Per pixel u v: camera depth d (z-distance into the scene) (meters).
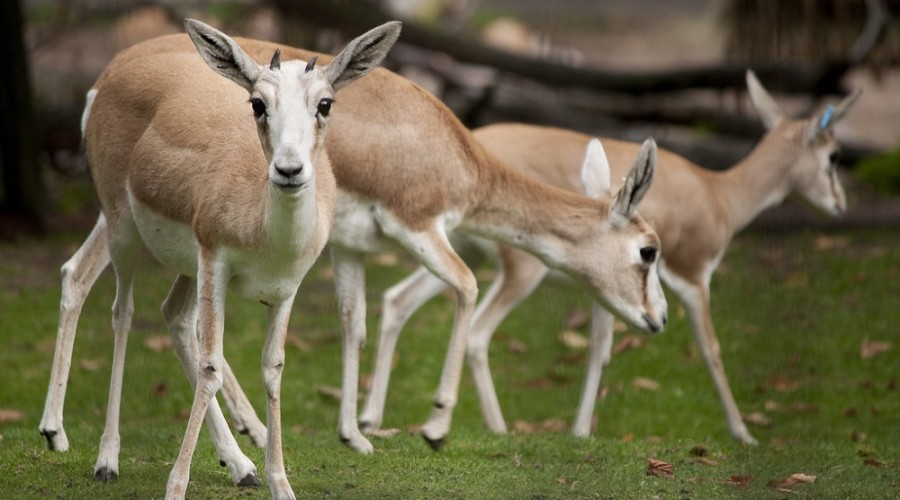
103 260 20.56
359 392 29.09
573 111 52.03
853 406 28.56
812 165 30.80
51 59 52.56
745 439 26.50
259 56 21.06
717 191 29.33
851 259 39.19
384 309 25.42
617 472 20.11
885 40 45.69
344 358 22.36
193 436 15.94
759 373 30.56
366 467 19.95
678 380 30.53
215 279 16.12
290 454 20.94
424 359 31.48
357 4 47.06
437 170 21.62
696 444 23.44
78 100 48.12
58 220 43.78
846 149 51.88
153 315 33.06
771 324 33.38
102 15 51.69
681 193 27.67
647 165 22.59
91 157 19.22
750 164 30.41
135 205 17.86
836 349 31.69
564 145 27.14
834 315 34.00
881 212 46.59
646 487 19.06
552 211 22.81
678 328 33.50
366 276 37.31
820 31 45.56
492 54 47.94
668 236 27.42
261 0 49.09
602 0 86.25
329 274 38.44
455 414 28.47
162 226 17.50
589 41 76.00
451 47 47.59
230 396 21.02
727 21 47.22
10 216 40.84
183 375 29.08
